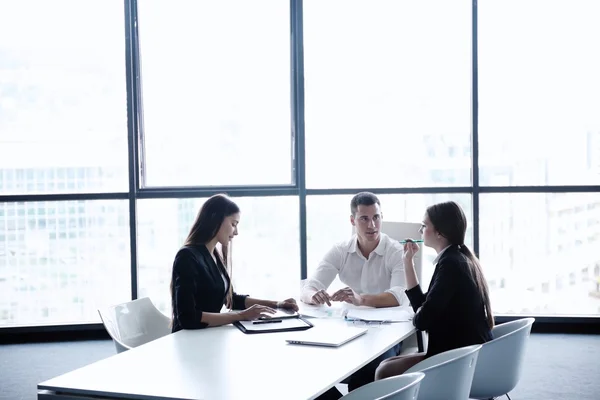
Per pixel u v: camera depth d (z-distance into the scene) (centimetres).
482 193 579
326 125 582
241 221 583
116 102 573
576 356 501
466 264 297
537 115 574
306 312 334
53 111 569
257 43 579
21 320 582
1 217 575
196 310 310
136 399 212
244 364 245
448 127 581
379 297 347
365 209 372
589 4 567
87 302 584
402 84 580
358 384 337
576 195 577
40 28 565
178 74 575
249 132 583
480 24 573
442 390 238
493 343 281
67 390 220
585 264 582
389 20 579
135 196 572
